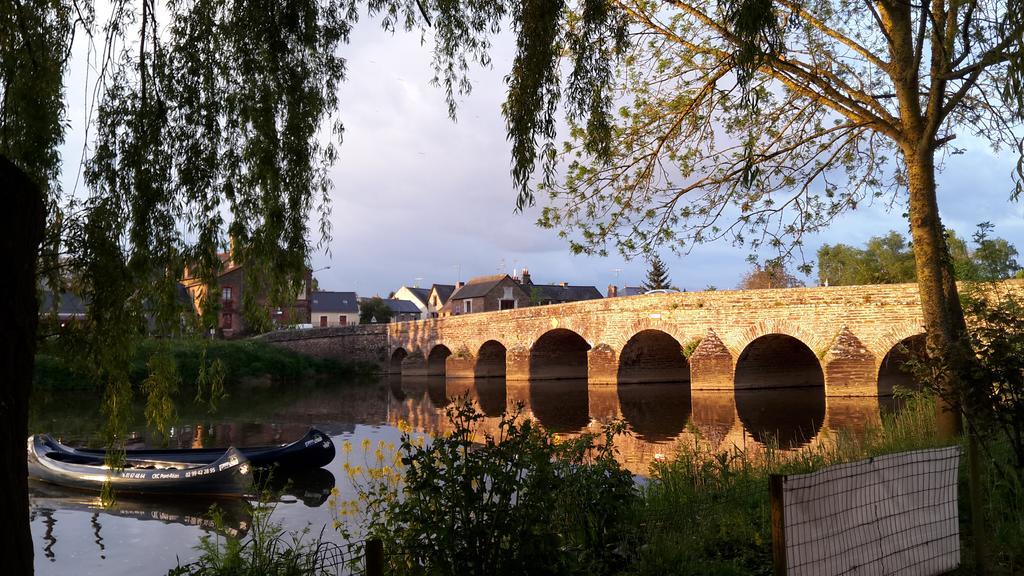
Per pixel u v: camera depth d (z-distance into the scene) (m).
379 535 4.45
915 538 4.02
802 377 29.08
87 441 18.12
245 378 42.56
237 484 11.22
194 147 5.34
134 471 11.84
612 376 30.83
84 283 4.84
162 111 5.22
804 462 7.44
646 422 19.53
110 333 4.81
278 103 5.72
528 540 3.75
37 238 2.76
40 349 4.82
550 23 4.96
